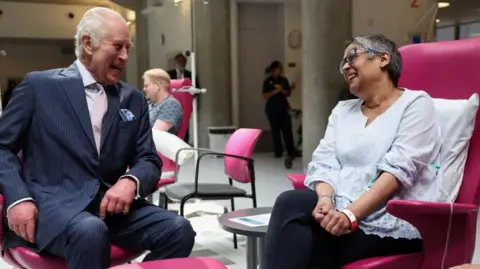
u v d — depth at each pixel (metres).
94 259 1.61
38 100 1.86
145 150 2.01
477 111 1.88
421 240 1.75
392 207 1.55
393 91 1.95
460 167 1.85
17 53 9.41
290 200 1.72
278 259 1.69
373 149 1.86
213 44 8.95
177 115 3.77
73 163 1.85
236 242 3.30
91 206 1.83
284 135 7.91
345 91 6.38
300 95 9.70
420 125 1.82
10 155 1.82
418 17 6.91
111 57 1.88
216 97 9.08
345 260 1.71
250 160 3.18
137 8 8.77
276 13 9.56
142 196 1.89
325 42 6.53
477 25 10.75
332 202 1.77
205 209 4.33
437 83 2.05
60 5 8.83
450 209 1.56
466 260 1.68
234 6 9.16
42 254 1.74
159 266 1.47
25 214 1.70
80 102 1.87
